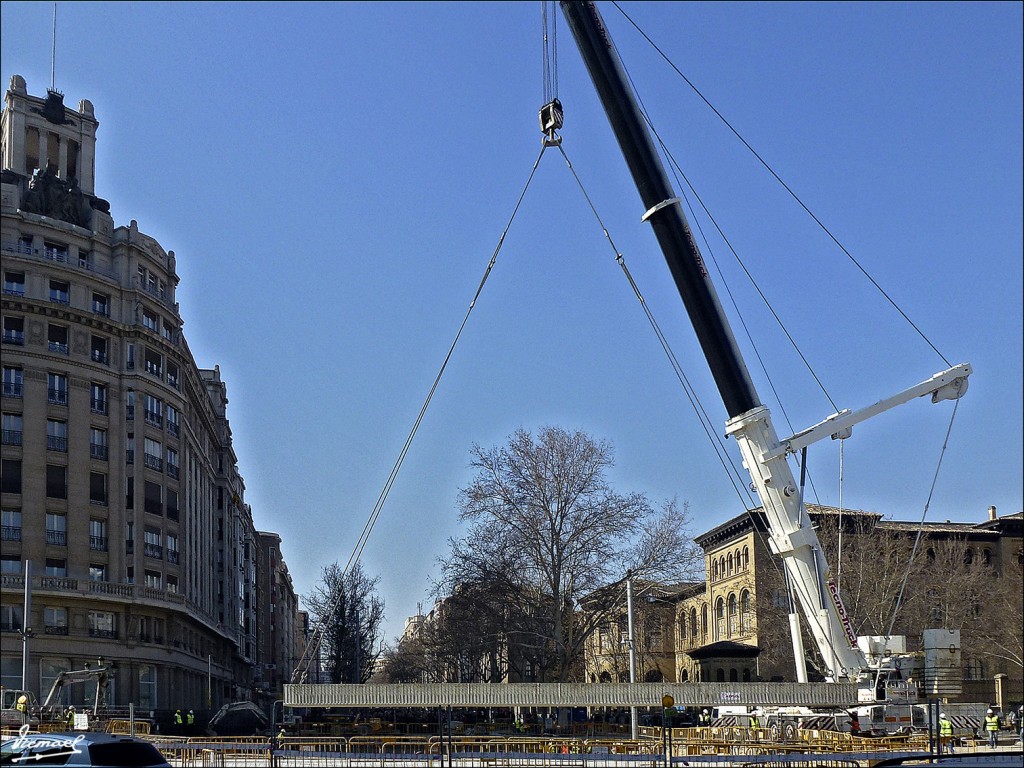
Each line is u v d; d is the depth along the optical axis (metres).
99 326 78.00
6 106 80.88
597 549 71.50
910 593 82.19
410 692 31.38
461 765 35.09
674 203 35.56
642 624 73.56
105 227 81.00
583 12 36.00
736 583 108.19
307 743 44.72
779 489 35.88
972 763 29.97
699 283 35.47
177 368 87.69
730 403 35.94
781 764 33.78
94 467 76.38
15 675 69.69
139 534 79.56
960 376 35.88
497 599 73.38
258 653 159.00
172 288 88.50
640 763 35.22
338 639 123.94
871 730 37.25
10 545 71.19
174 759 39.75
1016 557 108.19
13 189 75.81
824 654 36.34
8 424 72.75
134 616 77.38
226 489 116.56
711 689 31.48
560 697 31.17
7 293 73.25
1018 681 100.56
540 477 72.50
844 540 80.69
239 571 132.12
